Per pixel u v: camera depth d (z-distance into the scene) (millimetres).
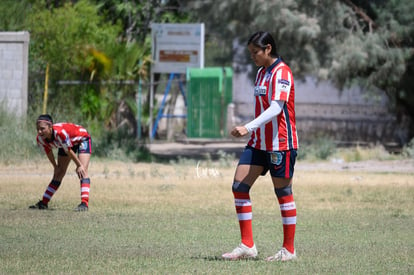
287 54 68750
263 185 43562
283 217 20609
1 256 20656
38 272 18422
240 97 106500
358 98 96875
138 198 36094
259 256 21422
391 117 92750
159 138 97125
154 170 50469
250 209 20781
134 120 90375
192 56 90938
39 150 55625
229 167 57438
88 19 75188
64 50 70625
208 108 92812
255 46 20062
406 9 69562
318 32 65125
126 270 18781
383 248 23188
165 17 97562
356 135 94938
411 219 30672
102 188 39969
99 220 28719
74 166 53250
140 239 24359
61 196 36156
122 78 78188
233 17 69750
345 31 68500
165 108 99625
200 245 23344
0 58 63031
